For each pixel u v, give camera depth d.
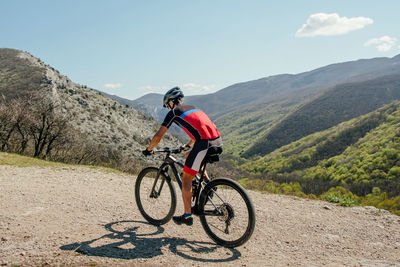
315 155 144.38
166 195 3.79
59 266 2.35
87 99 103.44
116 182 6.89
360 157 107.94
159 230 3.57
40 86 90.00
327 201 6.61
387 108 156.50
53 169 8.16
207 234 3.45
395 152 96.50
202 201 3.37
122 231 3.40
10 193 4.91
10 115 17.48
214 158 3.36
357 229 4.51
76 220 3.64
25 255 2.50
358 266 2.92
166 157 3.73
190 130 3.28
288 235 3.97
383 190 75.94
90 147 26.00
